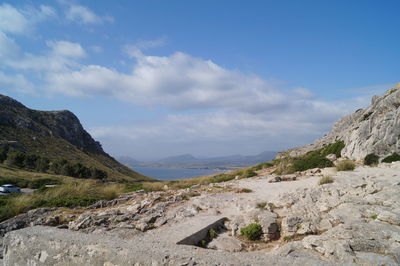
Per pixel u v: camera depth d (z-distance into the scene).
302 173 23.56
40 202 16.28
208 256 6.66
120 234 10.46
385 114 28.30
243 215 11.49
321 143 52.62
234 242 9.82
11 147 100.44
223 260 6.41
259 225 10.34
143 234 10.55
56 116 166.88
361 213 10.27
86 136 181.75
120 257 6.88
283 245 8.77
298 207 11.97
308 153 44.19
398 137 26.12
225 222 11.38
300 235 9.65
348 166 21.62
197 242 9.82
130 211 13.77
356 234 8.23
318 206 11.89
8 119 126.25
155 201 15.48
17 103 152.00
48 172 76.44
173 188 23.66
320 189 13.88
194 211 12.93
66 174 77.94
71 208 15.92
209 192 18.30
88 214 13.10
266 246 9.61
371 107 34.19
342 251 7.40
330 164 25.30
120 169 157.38
